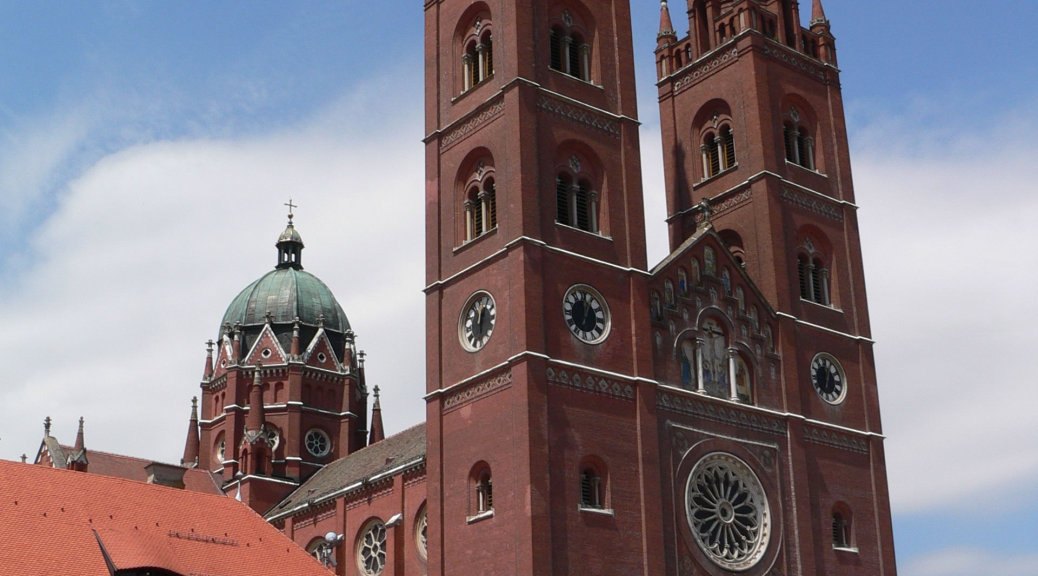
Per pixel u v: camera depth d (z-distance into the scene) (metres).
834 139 86.25
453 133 75.12
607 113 74.88
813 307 80.25
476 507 66.69
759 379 75.50
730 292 76.56
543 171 70.69
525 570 62.00
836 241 83.50
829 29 89.31
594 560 64.44
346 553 90.25
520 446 64.25
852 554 75.44
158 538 62.38
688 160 86.62
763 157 80.94
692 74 87.81
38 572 55.84
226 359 120.50
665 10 91.94
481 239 70.94
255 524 68.31
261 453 111.81
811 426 76.62
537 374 65.56
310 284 125.62
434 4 79.44
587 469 66.75
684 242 78.44
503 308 68.12
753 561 70.56
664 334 72.44
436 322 72.06
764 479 73.00
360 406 122.62
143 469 111.75
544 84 72.75
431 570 67.69
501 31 73.69
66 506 61.62
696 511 69.81
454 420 69.25
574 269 69.62
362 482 89.31
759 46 83.88
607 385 68.56
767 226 79.62
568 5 76.50
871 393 80.88
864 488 78.00
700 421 71.75
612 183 73.81
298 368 118.31
